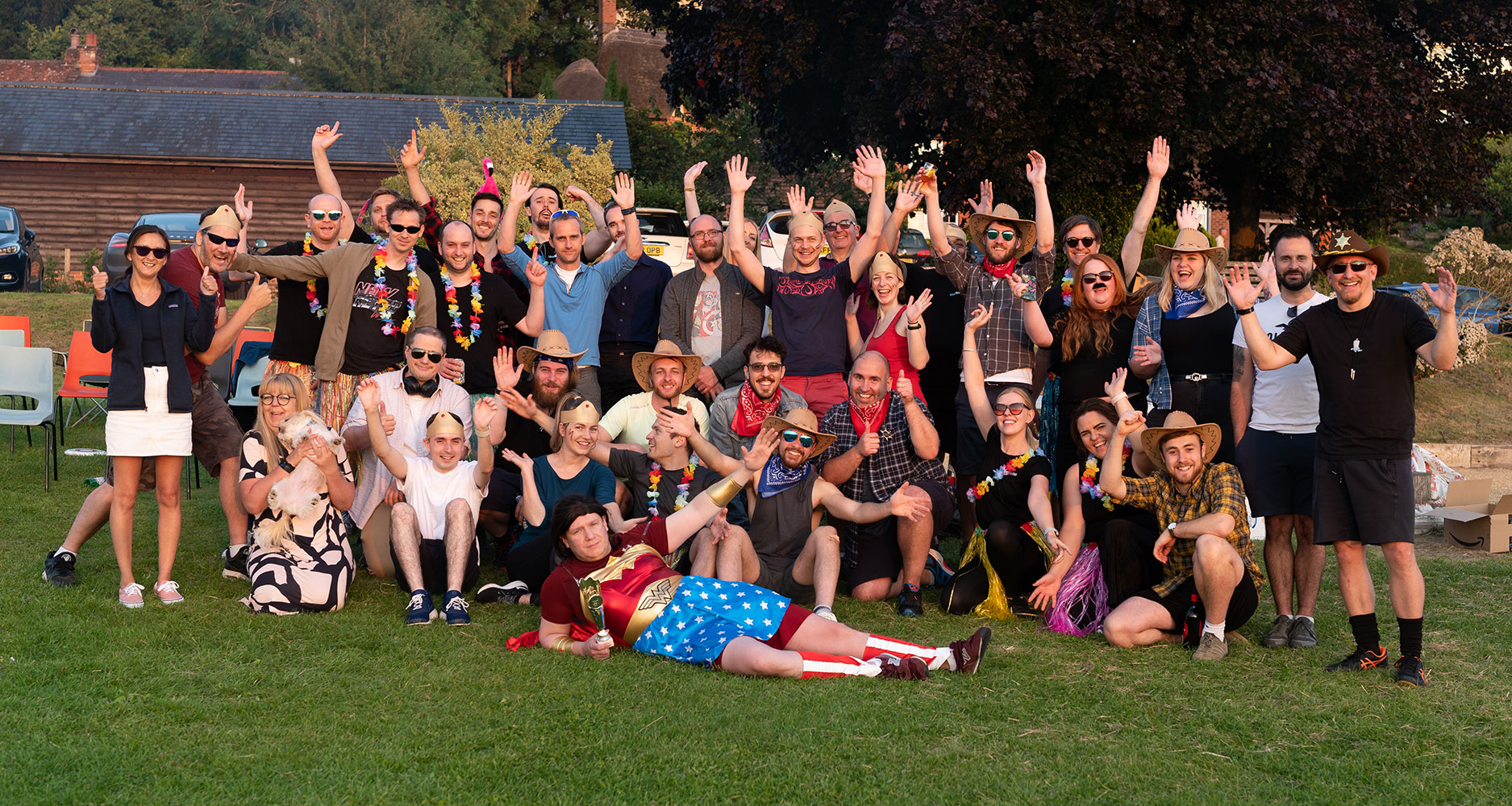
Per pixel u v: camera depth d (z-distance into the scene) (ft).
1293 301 17.63
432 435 18.35
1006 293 21.42
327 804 10.75
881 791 11.23
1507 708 13.79
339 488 17.81
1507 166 87.56
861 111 45.88
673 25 53.06
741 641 14.78
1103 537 17.37
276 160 77.51
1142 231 22.07
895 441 19.24
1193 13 40.45
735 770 11.65
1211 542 15.79
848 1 43.65
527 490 18.39
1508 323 42.45
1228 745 12.64
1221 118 40.73
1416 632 14.89
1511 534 22.68
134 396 17.02
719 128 81.20
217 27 144.15
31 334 43.04
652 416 20.59
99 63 131.85
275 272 19.79
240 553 19.24
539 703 13.51
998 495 18.83
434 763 11.72
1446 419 36.37
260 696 13.58
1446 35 45.37
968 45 39.91
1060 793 11.29
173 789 11.00
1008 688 14.40
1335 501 15.17
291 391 17.78
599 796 11.02
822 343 21.93
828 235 23.65
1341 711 13.67
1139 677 14.99
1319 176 43.09
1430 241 86.33
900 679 14.58
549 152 66.33
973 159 41.04
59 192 77.77
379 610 17.71
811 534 18.15
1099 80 41.11
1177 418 16.60
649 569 15.70
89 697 13.30
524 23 140.05
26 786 10.95
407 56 118.32
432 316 20.90
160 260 17.12
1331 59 40.24
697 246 23.13
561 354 20.47
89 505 18.21
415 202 22.53
